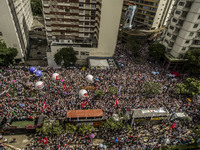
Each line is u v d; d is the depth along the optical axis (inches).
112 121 1423.5
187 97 1969.7
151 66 2605.8
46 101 1621.6
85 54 2529.5
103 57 2620.6
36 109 1539.1
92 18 2496.3
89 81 1872.5
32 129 1405.0
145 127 1569.9
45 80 1920.5
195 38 2347.4
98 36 2411.4
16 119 1432.1
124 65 2492.6
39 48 3134.8
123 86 1951.3
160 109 1619.1
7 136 1371.8
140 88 1956.2
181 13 2317.9
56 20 2434.8
